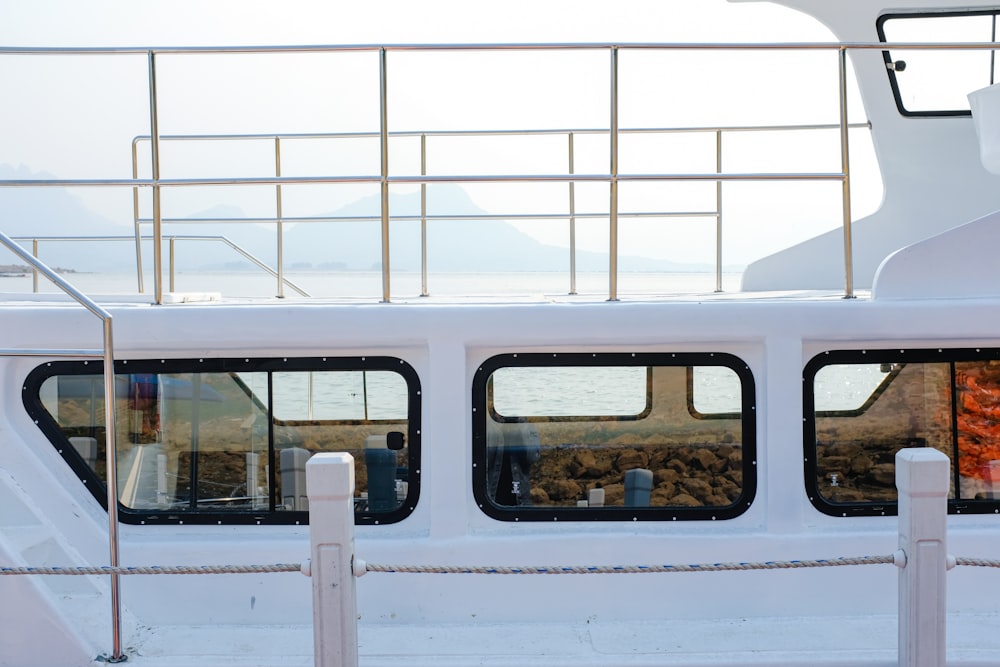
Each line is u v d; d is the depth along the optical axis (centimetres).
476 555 370
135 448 383
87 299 329
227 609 372
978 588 375
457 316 372
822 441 381
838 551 371
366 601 371
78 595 373
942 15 590
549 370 380
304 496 383
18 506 369
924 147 596
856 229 615
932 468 307
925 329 371
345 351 378
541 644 350
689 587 372
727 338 373
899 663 323
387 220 398
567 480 381
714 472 380
